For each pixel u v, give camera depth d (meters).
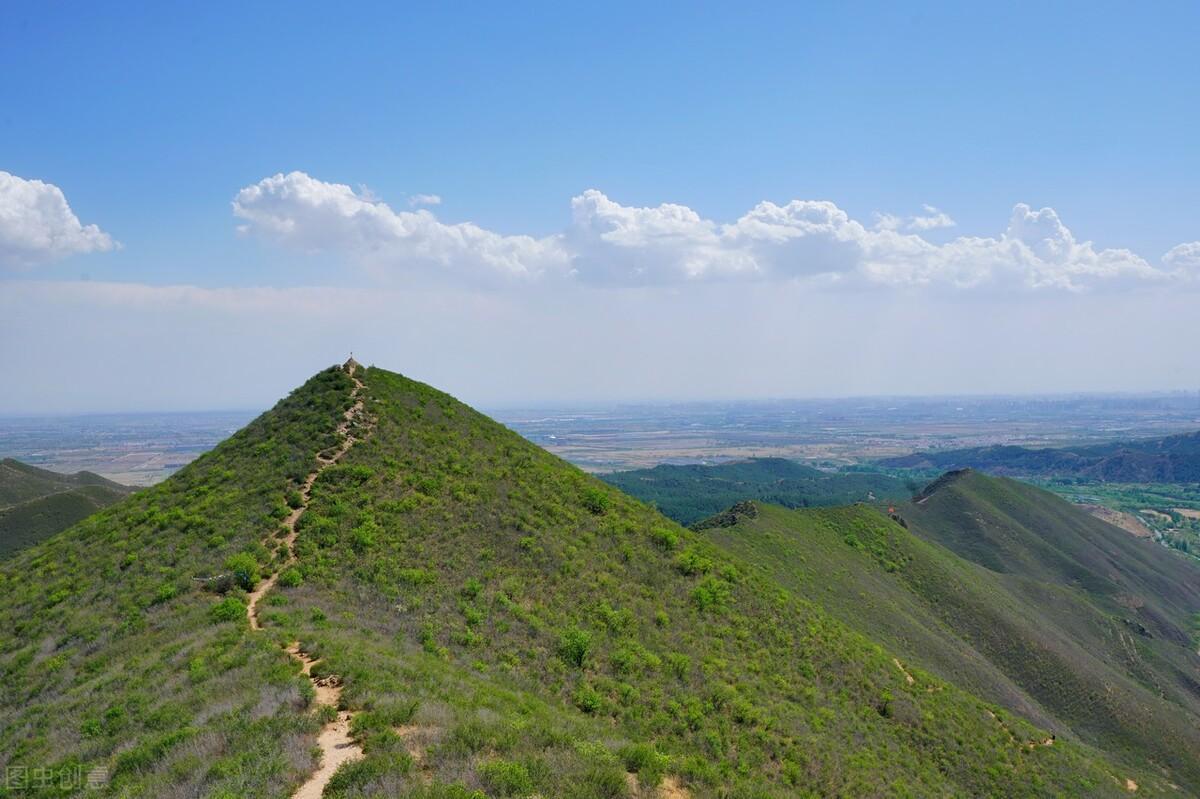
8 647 28.33
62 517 93.88
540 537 40.12
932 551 92.25
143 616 28.67
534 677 27.78
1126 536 152.00
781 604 43.56
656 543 44.69
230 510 37.34
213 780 14.77
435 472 43.81
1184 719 67.56
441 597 32.28
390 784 14.52
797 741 29.50
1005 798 34.47
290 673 21.16
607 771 17.50
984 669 60.03
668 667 31.70
